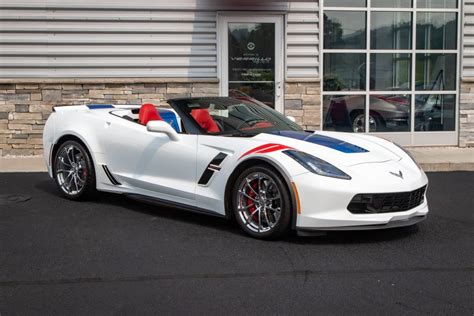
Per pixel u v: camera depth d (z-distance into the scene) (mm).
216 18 10648
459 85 11555
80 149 6902
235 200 5613
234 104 6688
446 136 11531
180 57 10688
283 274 4609
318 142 5707
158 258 4980
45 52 10391
